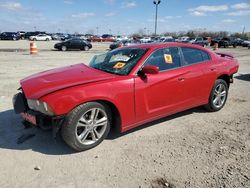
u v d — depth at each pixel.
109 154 3.66
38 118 3.57
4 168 3.28
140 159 3.54
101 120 3.82
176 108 4.66
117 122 3.98
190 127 4.69
